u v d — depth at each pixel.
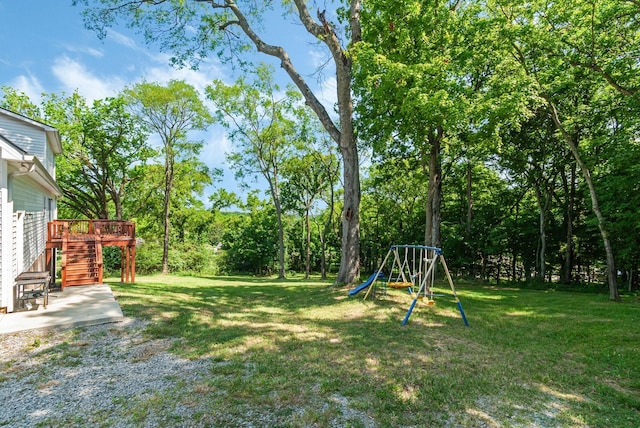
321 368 4.99
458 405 4.00
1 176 7.23
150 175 27.02
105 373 4.82
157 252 27.80
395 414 3.77
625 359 5.66
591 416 3.84
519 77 11.05
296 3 11.12
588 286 17.45
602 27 11.16
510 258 23.67
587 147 13.98
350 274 11.78
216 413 3.72
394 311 8.79
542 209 19.45
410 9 10.55
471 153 14.99
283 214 32.38
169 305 9.29
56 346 5.87
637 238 14.39
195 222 35.97
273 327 7.37
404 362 5.32
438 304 9.79
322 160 25.41
